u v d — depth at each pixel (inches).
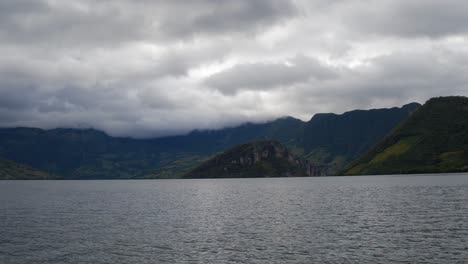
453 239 2576.3
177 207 5290.4
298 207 4877.0
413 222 3312.0
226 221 3735.2
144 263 2170.3
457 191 6432.1
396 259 2127.2
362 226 3203.7
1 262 2224.4
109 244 2677.2
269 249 2442.2
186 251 2431.1
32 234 3100.4
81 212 4768.7
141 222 3762.3
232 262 2150.6
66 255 2373.3
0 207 5516.7
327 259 2167.8
